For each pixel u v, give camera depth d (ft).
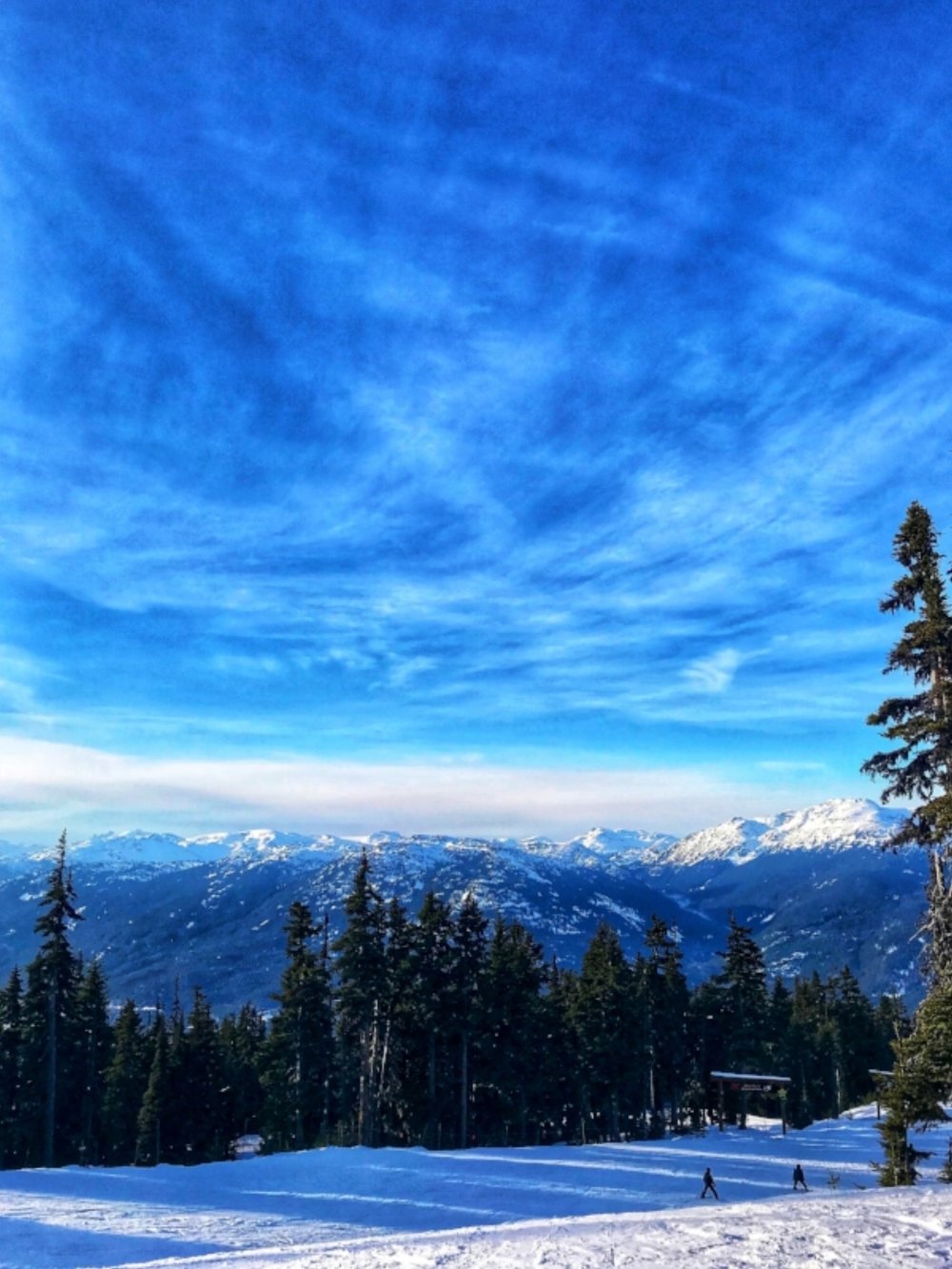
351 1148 139.44
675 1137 203.92
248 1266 52.85
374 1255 48.44
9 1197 101.76
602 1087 212.43
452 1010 183.21
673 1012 229.66
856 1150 161.89
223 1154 216.95
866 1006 296.92
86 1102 199.00
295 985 187.21
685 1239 42.88
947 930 74.38
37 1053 171.32
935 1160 124.98
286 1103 182.60
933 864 76.89
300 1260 50.21
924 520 79.30
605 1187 114.11
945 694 74.64
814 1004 319.88
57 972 170.50
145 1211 95.40
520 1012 191.83
